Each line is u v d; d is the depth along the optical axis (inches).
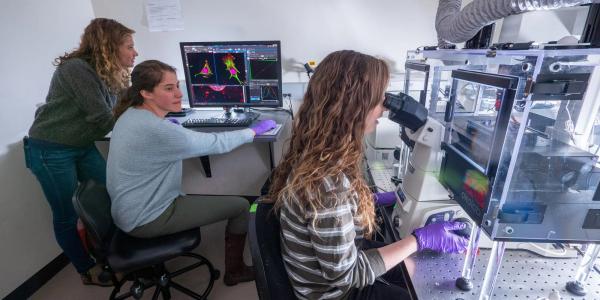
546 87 21.0
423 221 35.9
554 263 31.6
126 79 62.1
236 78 73.9
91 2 81.3
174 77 51.8
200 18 79.7
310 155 27.0
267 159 95.3
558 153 26.8
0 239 60.0
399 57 77.2
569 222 25.3
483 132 29.7
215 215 56.4
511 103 22.3
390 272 40.6
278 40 72.9
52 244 70.3
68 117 56.8
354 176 27.5
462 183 29.6
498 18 32.1
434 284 29.6
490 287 26.8
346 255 25.8
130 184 48.9
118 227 52.2
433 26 73.5
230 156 96.3
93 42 55.8
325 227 24.8
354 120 27.1
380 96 27.8
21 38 62.9
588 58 20.7
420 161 35.2
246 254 76.8
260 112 84.4
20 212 63.6
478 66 31.2
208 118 75.5
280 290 27.0
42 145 56.9
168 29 81.3
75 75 53.7
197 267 69.1
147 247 50.4
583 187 25.6
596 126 30.9
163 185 52.0
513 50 23.8
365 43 77.2
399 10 73.2
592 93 29.3
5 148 60.4
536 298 27.6
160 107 52.7
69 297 64.3
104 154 88.1
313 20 76.7
